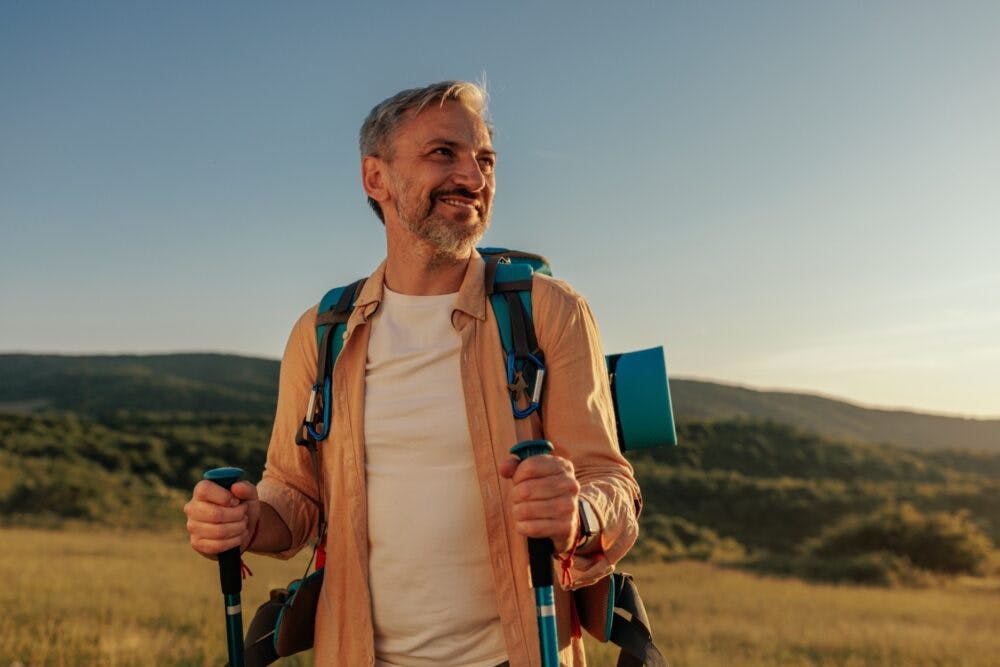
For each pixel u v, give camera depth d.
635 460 95.88
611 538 1.64
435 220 1.91
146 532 41.53
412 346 1.92
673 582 26.69
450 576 1.82
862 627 14.65
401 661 1.84
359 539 1.87
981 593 28.69
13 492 47.72
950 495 66.12
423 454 1.85
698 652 11.16
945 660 11.45
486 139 1.99
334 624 1.88
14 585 14.24
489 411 1.83
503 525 1.78
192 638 10.11
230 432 91.50
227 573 1.77
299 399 2.07
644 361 1.97
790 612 17.91
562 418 1.82
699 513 67.50
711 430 113.69
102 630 9.94
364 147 2.07
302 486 2.07
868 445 121.31
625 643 1.77
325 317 2.02
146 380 174.75
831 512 65.31
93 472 62.00
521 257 2.07
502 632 1.78
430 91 1.93
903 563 34.88
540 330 1.85
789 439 113.00
